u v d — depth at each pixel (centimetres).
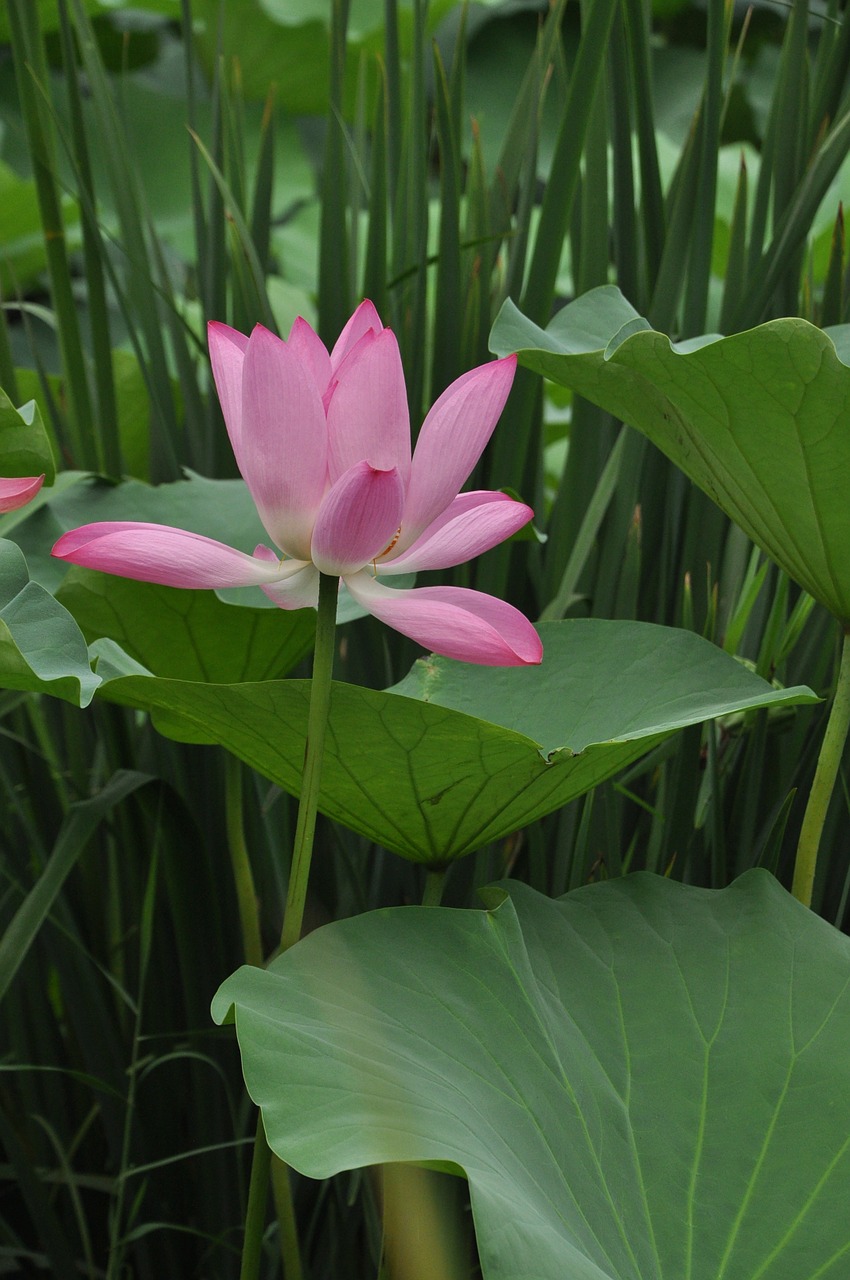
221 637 225
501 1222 197
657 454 239
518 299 239
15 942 222
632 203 240
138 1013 229
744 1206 204
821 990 211
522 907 215
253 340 201
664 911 216
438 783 211
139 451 333
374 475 200
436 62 235
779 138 239
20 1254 237
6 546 213
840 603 215
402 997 208
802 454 209
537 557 246
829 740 217
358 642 237
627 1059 209
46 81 242
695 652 220
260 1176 209
